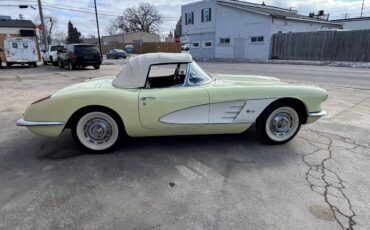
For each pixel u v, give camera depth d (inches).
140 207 91.9
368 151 137.3
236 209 90.7
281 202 94.3
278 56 924.6
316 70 563.2
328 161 126.0
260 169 118.5
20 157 131.6
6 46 729.0
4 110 230.8
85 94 125.0
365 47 727.1
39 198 96.9
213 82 145.3
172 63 136.5
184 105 129.5
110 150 135.5
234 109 134.6
